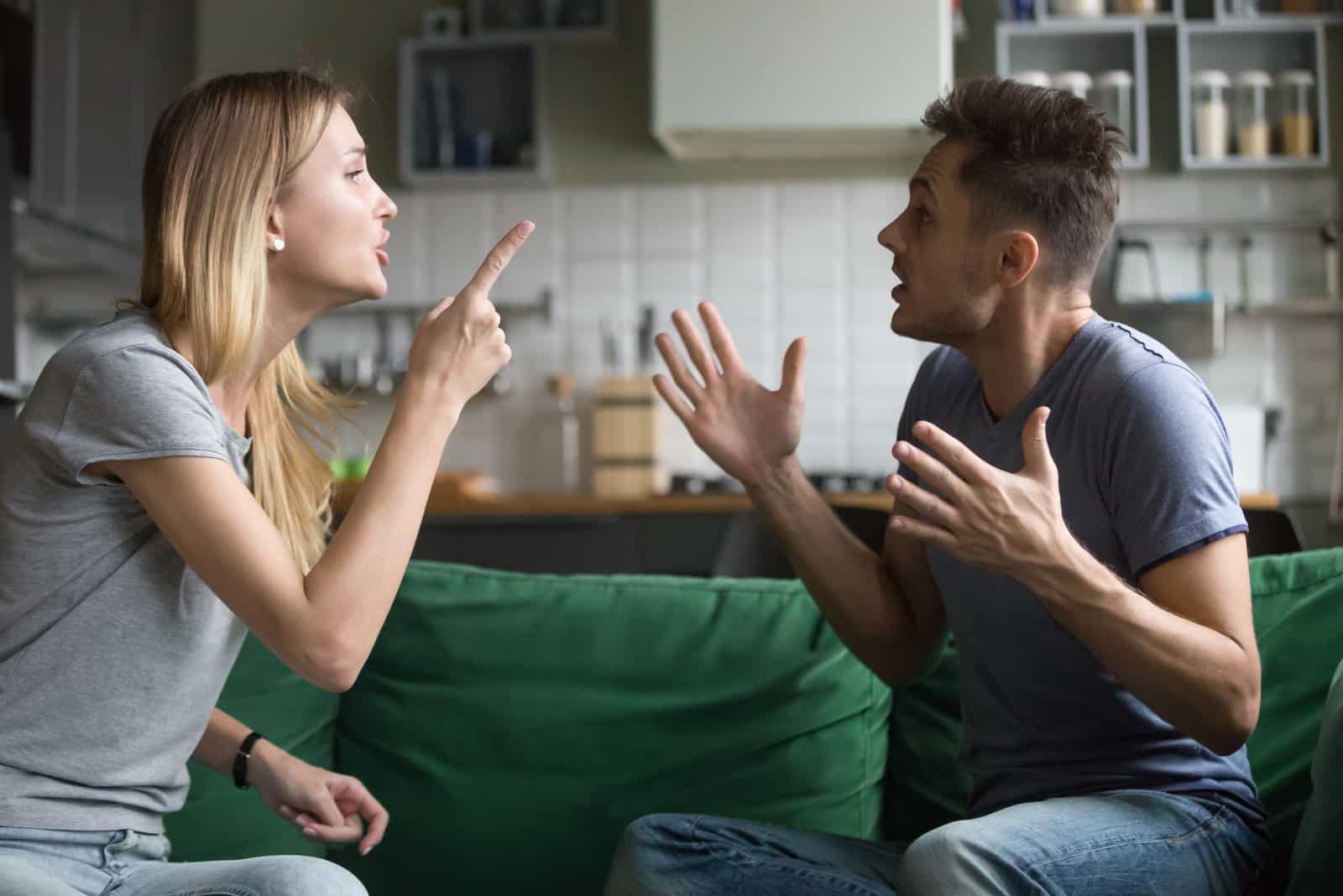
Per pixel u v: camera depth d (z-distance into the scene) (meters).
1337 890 1.38
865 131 4.81
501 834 1.85
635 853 1.60
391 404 5.33
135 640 1.38
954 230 1.62
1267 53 5.08
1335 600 1.76
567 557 4.50
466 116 5.36
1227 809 1.50
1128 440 1.49
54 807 1.34
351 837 1.62
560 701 1.87
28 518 1.36
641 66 5.34
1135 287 5.19
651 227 5.34
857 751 1.86
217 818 1.84
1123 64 5.11
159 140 1.45
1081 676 1.54
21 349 5.12
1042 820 1.41
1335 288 5.07
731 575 2.59
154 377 1.33
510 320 5.38
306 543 1.66
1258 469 4.88
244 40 5.50
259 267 1.42
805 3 4.76
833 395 5.25
